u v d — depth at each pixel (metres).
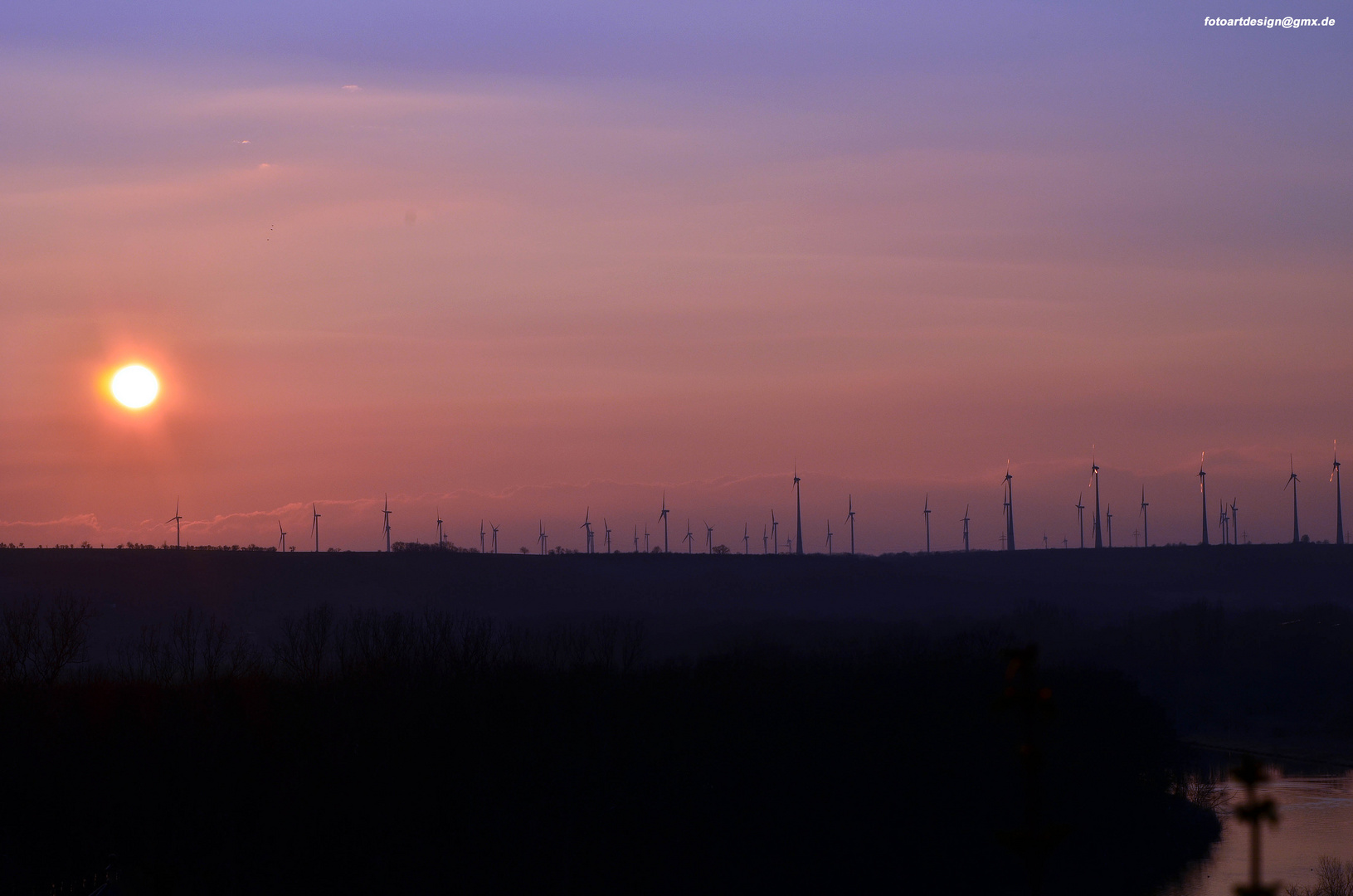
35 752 87.06
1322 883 91.69
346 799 91.44
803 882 97.75
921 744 104.94
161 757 89.38
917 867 100.25
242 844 87.88
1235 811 14.19
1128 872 100.31
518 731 99.12
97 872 83.56
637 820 96.25
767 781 101.25
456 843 91.81
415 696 100.38
